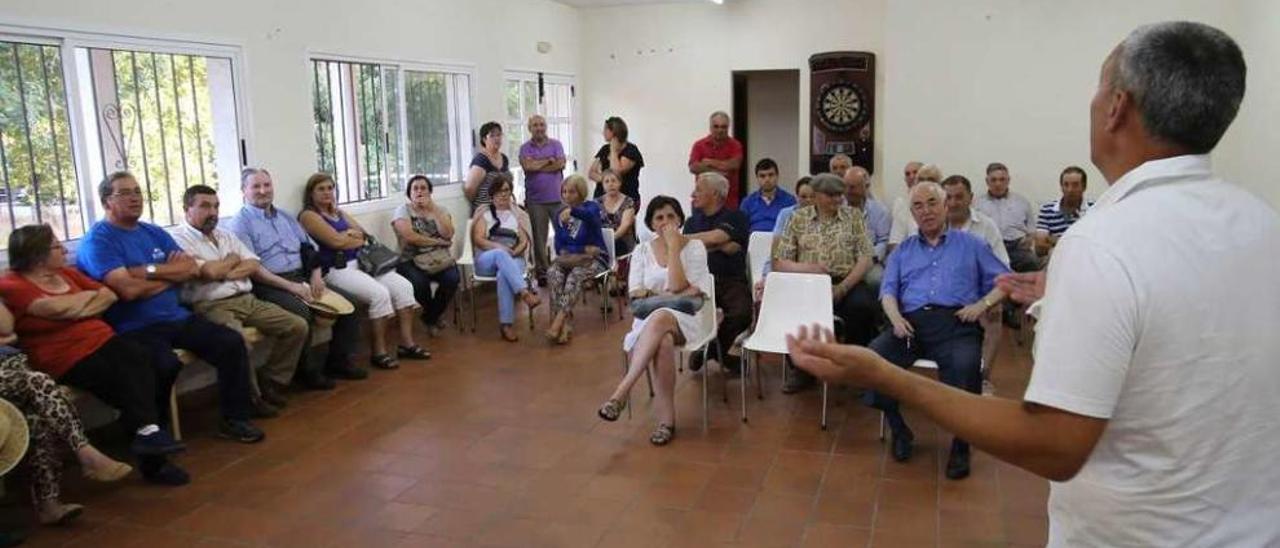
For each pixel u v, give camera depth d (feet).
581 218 19.21
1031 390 3.39
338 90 18.75
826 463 11.72
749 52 27.25
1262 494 3.42
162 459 11.31
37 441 9.99
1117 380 3.29
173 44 14.70
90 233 12.46
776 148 30.94
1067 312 3.36
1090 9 20.81
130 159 14.30
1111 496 3.51
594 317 20.58
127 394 11.25
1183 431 3.33
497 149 22.57
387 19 19.84
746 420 13.43
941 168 22.57
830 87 25.32
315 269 15.79
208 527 10.08
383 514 10.37
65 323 11.25
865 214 17.43
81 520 10.25
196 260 13.66
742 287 15.39
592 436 12.85
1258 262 3.35
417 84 21.38
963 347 11.66
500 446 12.50
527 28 25.71
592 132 29.48
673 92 28.32
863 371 3.63
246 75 16.14
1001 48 21.65
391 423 13.51
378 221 19.88
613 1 27.43
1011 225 19.79
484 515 10.31
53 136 13.07
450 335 19.04
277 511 10.48
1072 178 18.67
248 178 15.40
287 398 14.76
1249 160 18.85
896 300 12.52
